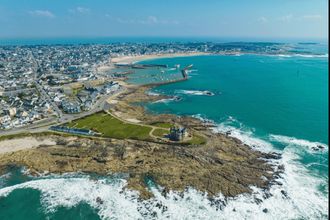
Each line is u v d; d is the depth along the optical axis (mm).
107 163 140750
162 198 116562
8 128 178875
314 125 193625
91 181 128875
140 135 169125
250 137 173625
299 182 126062
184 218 105938
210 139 165000
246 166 138250
